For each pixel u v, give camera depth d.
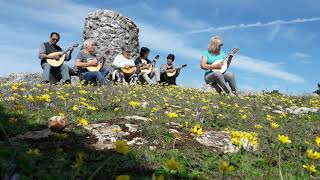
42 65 4.72
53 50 4.79
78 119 2.32
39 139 1.83
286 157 1.96
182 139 1.98
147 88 4.57
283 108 3.95
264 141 2.21
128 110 2.82
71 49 4.83
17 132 1.95
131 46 7.61
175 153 1.73
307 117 3.42
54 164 1.43
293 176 1.62
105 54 7.23
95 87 4.10
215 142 2.01
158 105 3.04
